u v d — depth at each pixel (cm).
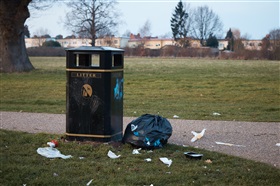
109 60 843
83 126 859
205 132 1034
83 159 763
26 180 658
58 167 716
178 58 8000
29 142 880
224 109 1518
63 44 13650
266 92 2181
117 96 880
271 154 823
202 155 784
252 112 1437
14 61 3388
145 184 641
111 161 750
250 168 718
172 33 12412
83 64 873
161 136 838
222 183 649
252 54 7450
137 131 834
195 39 12062
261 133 1031
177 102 1748
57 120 1191
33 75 3162
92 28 7462
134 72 3678
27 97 1906
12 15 3228
